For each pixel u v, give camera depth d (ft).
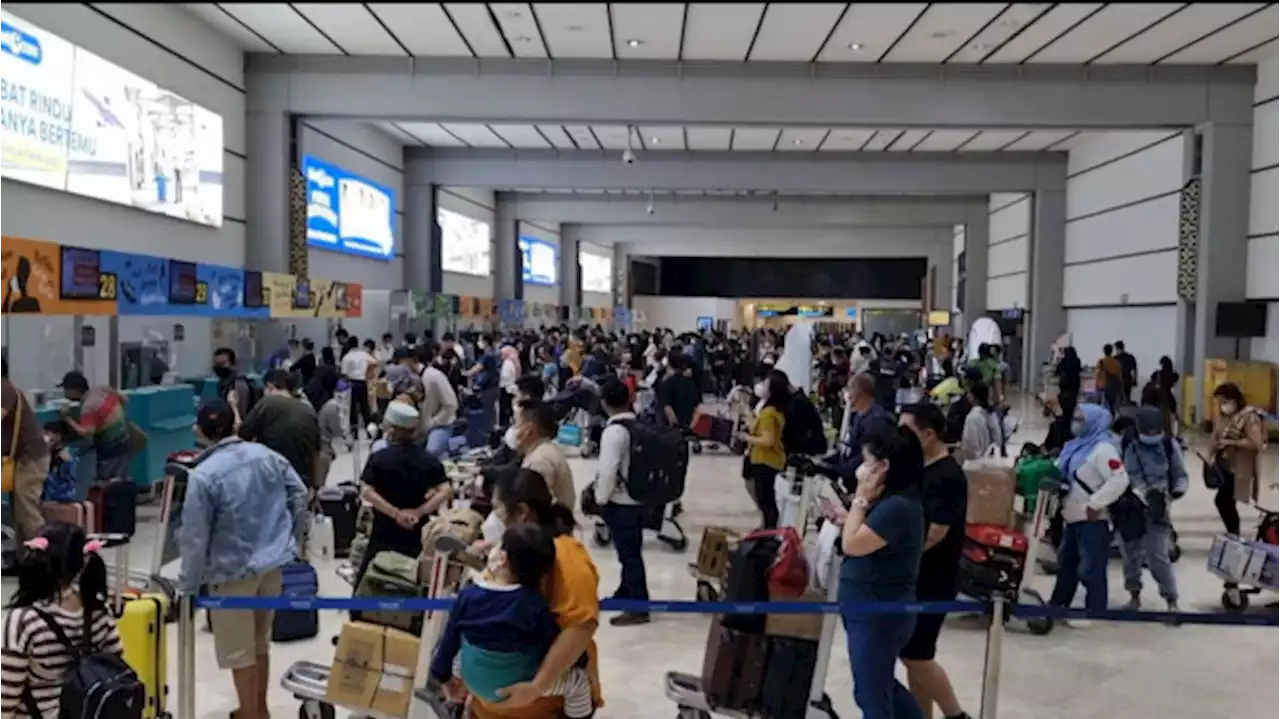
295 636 18.48
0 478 20.81
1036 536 20.61
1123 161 68.33
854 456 20.11
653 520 27.27
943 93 51.01
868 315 144.66
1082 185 75.77
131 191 38.63
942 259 125.39
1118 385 50.65
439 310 66.39
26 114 31.60
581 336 66.39
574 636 10.30
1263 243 51.11
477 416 41.88
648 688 16.52
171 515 18.69
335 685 13.25
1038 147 76.43
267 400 20.27
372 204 68.23
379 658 13.08
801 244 131.75
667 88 50.96
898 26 44.29
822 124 51.49
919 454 12.35
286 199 50.78
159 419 31.99
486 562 12.76
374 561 14.46
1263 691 16.89
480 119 51.13
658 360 54.29
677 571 24.91
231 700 15.55
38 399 27.32
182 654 12.92
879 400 43.21
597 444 44.65
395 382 31.35
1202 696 16.62
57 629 10.21
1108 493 19.63
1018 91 51.08
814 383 60.29
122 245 38.63
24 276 23.75
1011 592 20.16
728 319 163.12
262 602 12.69
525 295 105.91
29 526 21.22
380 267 71.46
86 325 29.99
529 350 61.11
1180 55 49.47
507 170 77.20
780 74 50.96
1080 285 76.28
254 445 14.21
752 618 13.12
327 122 59.47
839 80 50.96
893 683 12.52
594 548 27.37
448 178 76.89
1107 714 15.78
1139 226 65.87
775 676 12.89
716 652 13.15
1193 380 54.54
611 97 51.01
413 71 50.62
